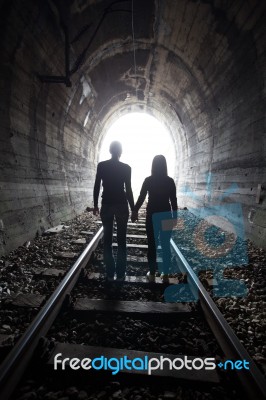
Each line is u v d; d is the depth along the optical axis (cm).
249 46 555
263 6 457
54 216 754
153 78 1177
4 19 436
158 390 188
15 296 315
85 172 1281
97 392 183
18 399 171
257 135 595
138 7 683
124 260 372
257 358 217
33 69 585
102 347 220
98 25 660
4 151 512
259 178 581
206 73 802
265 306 313
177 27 728
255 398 165
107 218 362
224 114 806
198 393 183
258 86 575
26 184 604
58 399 174
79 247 556
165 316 287
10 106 530
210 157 971
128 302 304
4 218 489
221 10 557
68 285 326
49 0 511
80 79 873
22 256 472
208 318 274
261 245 532
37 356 203
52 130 790
